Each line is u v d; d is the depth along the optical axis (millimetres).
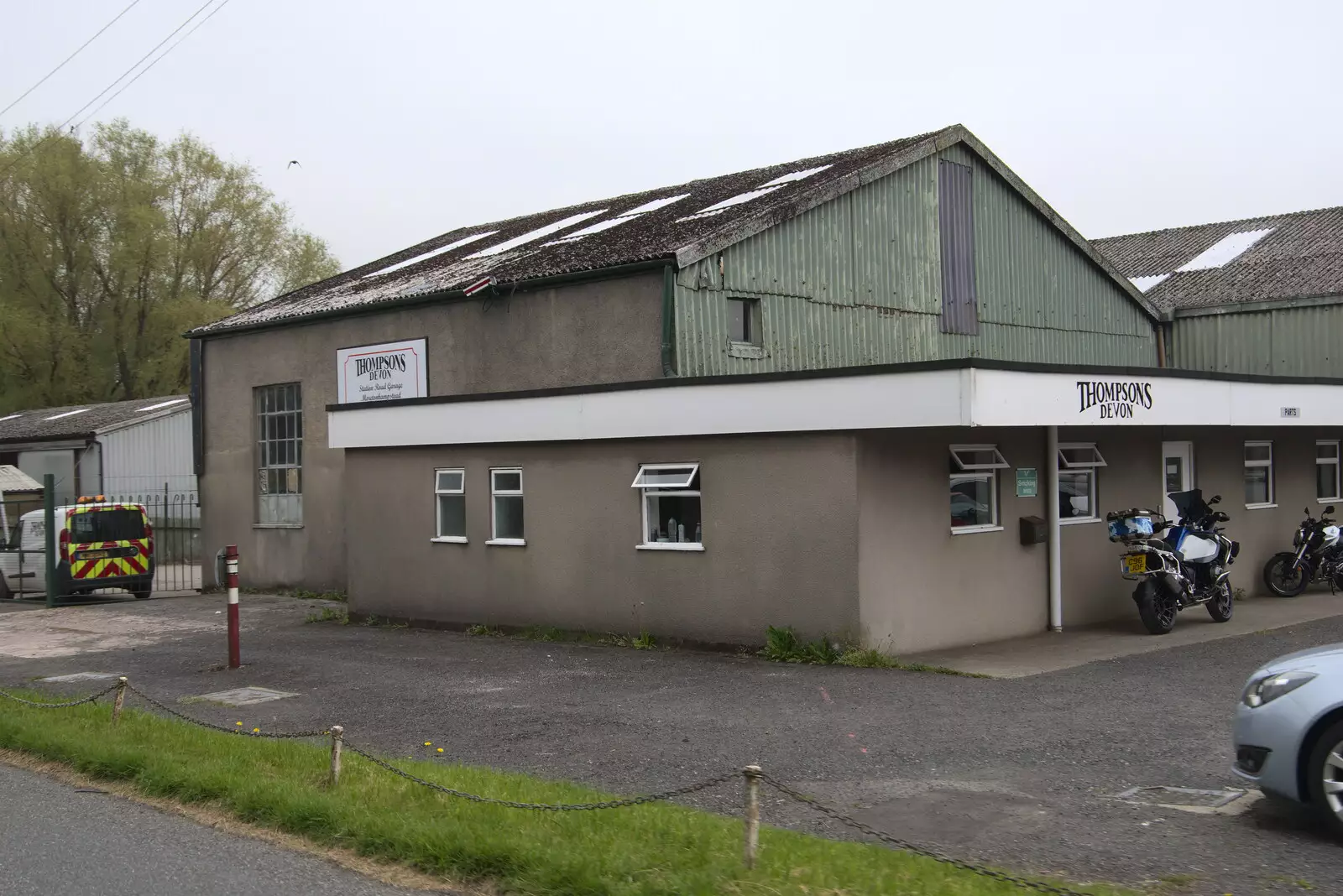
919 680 11430
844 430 12617
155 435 35125
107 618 19812
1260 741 6516
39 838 7098
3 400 42906
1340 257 27031
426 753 9320
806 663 12703
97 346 43969
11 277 42219
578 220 24797
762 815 7152
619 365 17297
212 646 16031
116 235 42312
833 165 21078
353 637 16578
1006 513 14469
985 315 21406
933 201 20516
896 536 12992
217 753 8922
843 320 18766
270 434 23672
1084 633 14672
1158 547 14492
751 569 13453
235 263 44875
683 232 18094
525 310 18609
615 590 14898
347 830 6781
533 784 7723
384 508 17891
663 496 14523
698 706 10711
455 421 16625
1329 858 5977
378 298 21016
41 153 41812
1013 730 9164
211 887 6133
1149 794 7273
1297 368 25438
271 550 23578
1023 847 6309
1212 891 5539
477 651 14719
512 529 16312
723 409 13570
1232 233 31906
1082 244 23500
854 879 5594
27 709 11070
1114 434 16281
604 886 5590
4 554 24422
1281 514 19672
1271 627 14859
